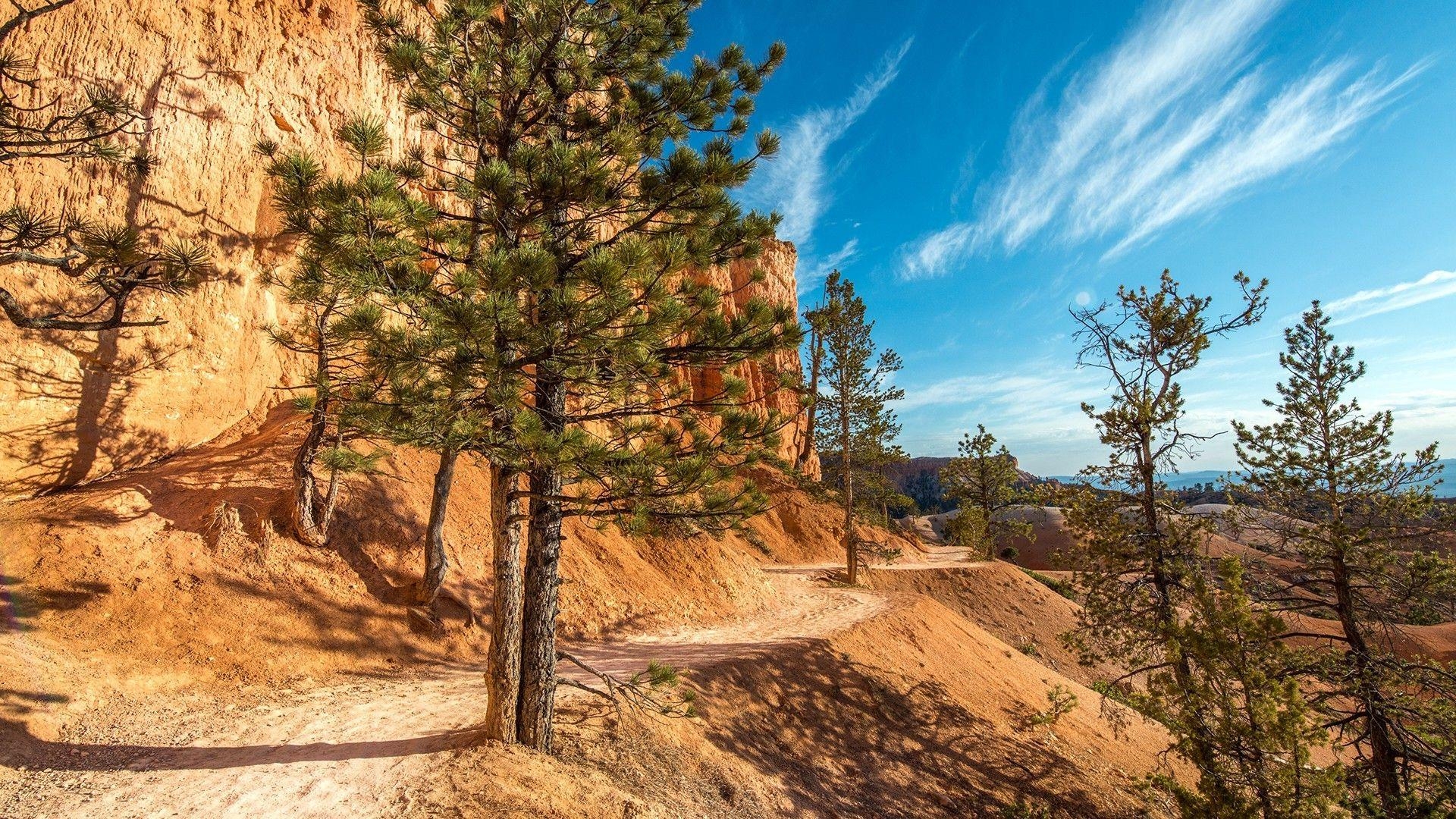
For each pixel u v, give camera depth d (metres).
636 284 7.00
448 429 6.81
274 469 13.42
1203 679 10.36
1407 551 14.95
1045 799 13.79
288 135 16.38
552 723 8.54
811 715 13.34
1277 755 9.66
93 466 12.26
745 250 9.48
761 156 8.97
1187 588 14.07
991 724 15.99
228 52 15.37
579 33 9.03
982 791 13.38
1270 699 9.19
